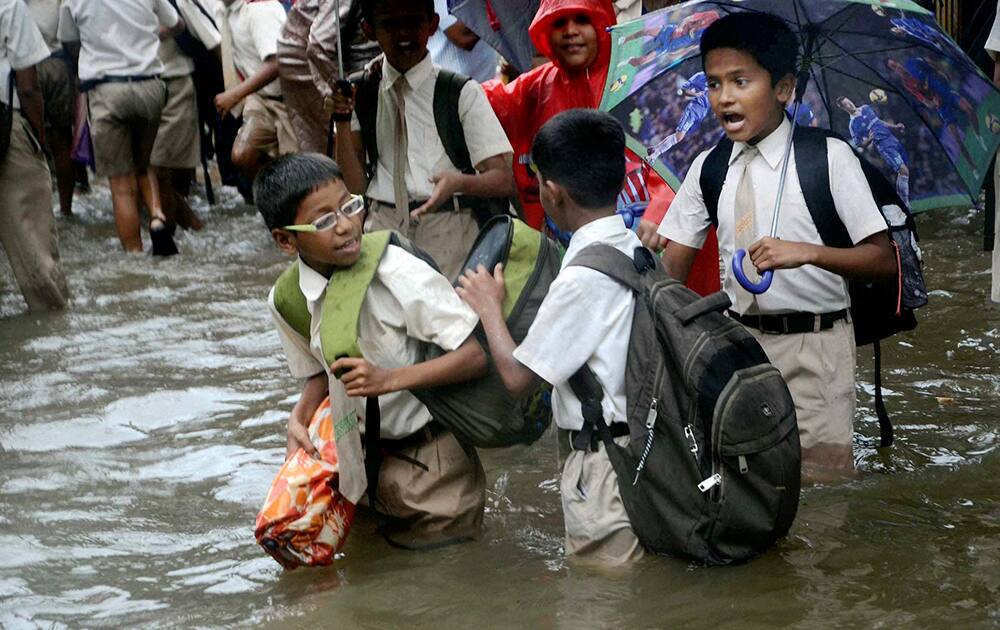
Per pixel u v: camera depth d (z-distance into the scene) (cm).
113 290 838
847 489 418
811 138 409
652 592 347
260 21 914
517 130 544
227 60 971
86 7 929
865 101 432
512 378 362
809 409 420
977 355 574
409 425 399
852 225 402
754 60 396
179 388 606
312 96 793
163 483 483
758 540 357
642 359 353
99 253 971
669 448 353
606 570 362
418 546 398
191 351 675
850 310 430
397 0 500
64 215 1139
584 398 360
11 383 625
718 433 343
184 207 1045
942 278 705
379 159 528
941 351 582
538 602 348
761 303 417
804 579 351
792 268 387
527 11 602
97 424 556
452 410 381
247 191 1154
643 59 438
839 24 416
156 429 548
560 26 517
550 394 395
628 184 507
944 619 324
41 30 1068
